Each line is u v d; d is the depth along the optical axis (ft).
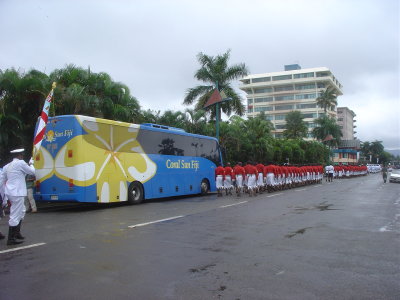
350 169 161.48
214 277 17.81
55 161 45.16
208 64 108.88
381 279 17.38
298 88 387.55
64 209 49.62
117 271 18.84
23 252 22.90
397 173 117.70
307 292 15.71
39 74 61.93
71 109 59.26
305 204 49.78
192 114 97.19
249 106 393.29
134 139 52.44
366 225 32.17
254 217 37.50
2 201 28.89
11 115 53.67
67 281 17.33
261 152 125.49
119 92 68.74
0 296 15.49
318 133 278.46
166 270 18.98
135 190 52.21
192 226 32.07
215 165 72.18
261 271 18.72
